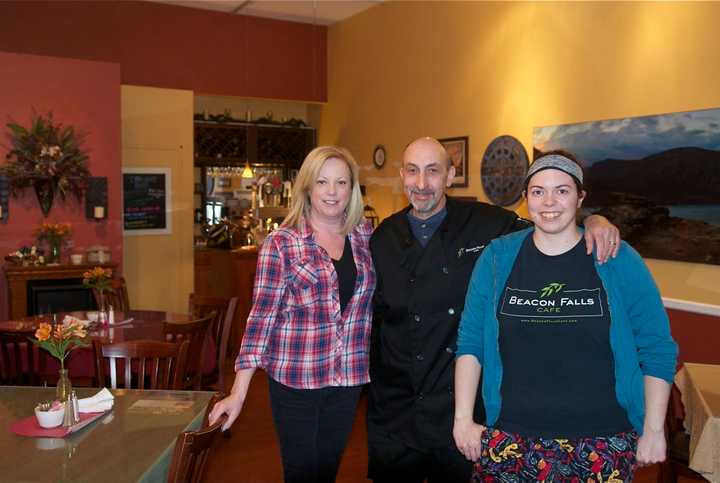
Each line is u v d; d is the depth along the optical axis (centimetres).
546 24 605
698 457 276
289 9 874
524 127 633
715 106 466
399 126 819
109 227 702
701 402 292
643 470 414
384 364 264
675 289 502
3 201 653
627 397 194
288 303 255
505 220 260
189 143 818
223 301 462
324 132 984
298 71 945
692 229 483
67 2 791
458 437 215
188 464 184
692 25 480
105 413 256
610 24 544
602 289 195
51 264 650
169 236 810
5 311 654
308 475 259
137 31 830
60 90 673
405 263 258
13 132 655
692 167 482
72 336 245
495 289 207
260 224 901
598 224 203
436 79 752
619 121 536
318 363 254
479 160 693
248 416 518
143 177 792
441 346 252
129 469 204
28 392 288
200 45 870
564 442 195
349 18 910
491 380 208
